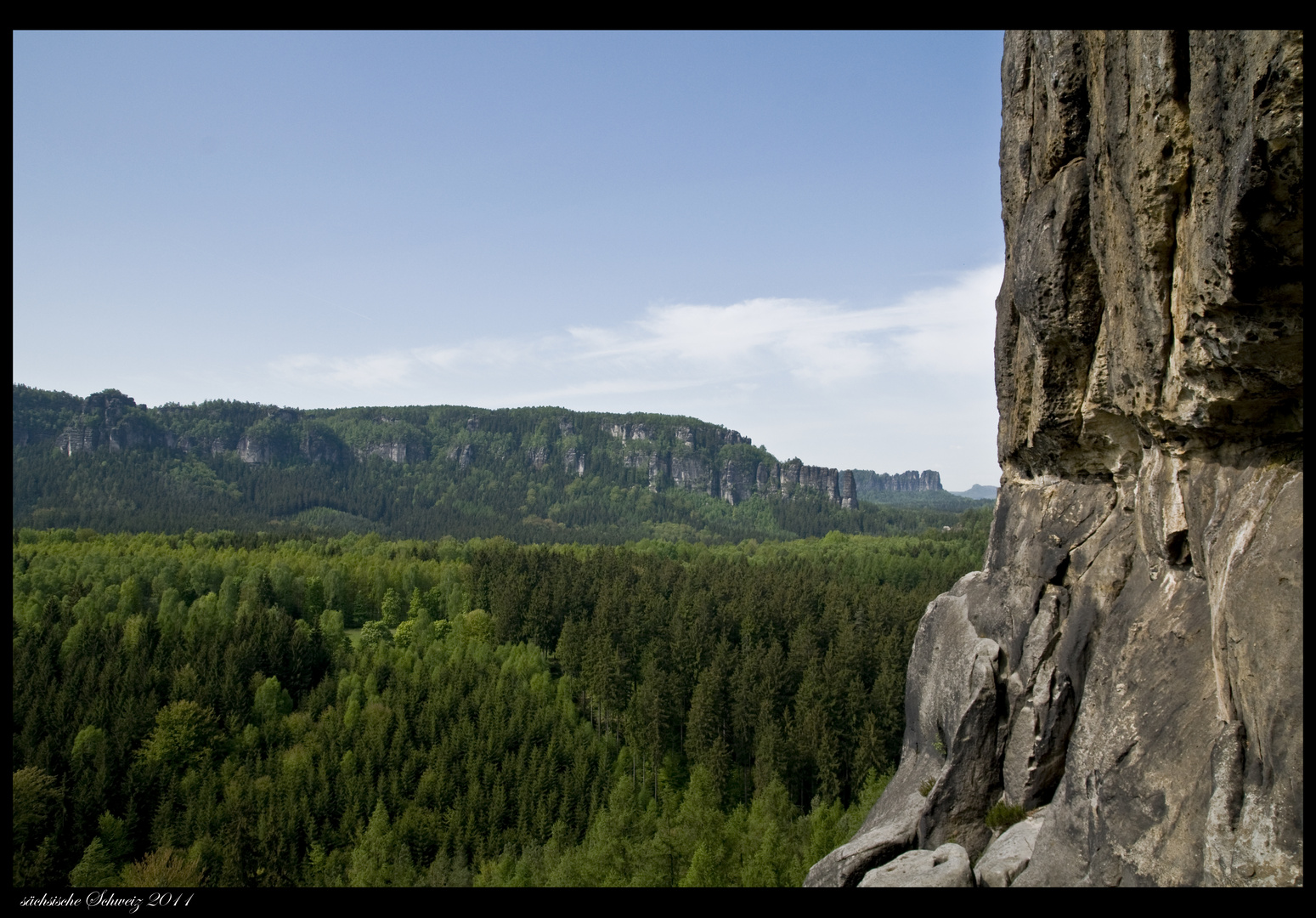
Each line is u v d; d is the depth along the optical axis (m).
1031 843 18.47
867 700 71.12
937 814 22.12
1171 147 13.35
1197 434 15.47
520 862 54.69
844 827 50.06
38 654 77.81
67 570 118.25
